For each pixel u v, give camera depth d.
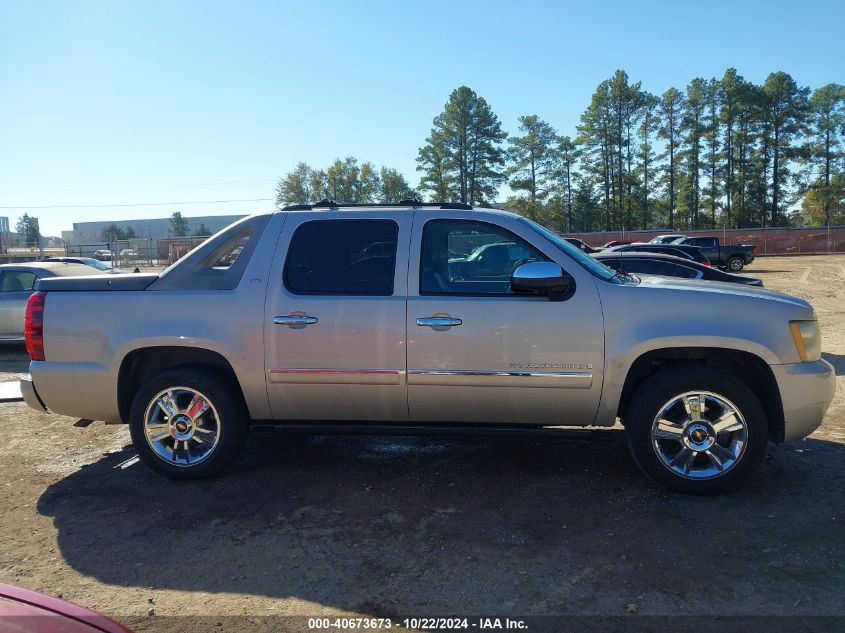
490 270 4.43
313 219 4.58
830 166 73.38
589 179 74.75
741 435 4.09
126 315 4.52
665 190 75.12
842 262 38.28
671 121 73.31
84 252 40.59
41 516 4.13
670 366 4.40
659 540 3.60
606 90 72.00
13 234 44.84
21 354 10.85
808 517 3.84
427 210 4.55
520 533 3.73
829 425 5.78
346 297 4.37
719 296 4.16
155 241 37.66
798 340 4.11
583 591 3.10
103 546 3.70
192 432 4.58
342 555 3.52
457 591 3.13
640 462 4.21
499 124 71.50
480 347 4.21
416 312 4.27
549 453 5.13
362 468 4.88
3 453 5.43
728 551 3.45
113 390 4.56
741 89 70.19
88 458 5.29
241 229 4.70
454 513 4.03
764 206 72.88
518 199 74.94
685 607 2.95
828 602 2.96
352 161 83.12
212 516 4.07
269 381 4.43
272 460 5.09
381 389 4.36
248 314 4.42
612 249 15.05
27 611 2.01
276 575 3.33
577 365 4.16
